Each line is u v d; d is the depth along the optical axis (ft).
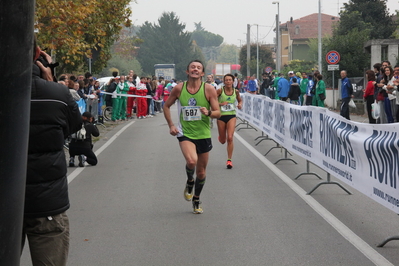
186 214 21.98
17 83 7.84
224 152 40.96
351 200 24.25
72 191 27.02
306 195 25.36
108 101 72.59
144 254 16.89
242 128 59.98
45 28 49.03
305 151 29.55
